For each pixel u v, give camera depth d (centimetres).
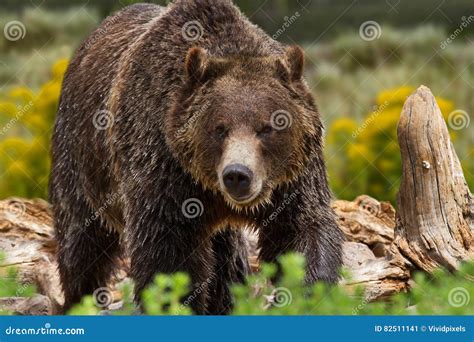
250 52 913
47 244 1288
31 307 1079
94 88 1054
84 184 1077
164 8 1077
